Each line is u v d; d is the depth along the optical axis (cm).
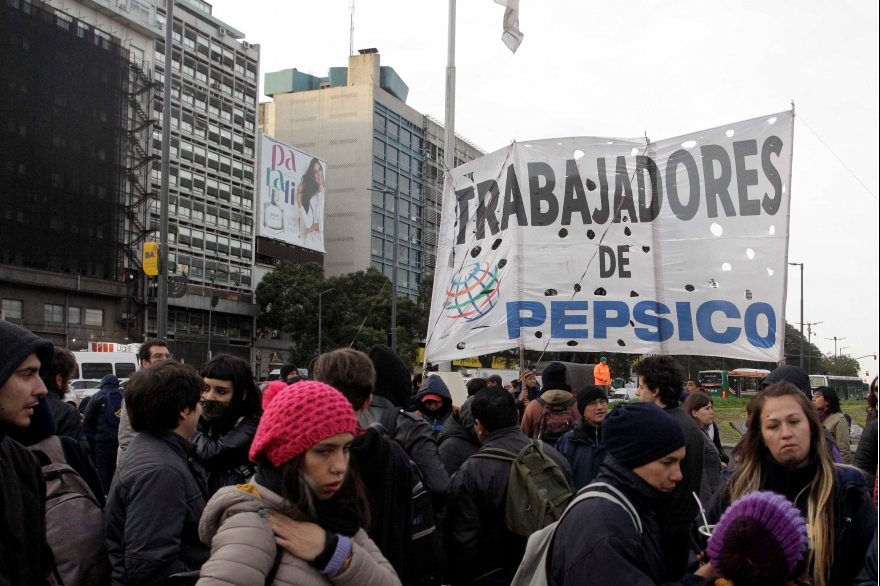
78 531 351
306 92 8912
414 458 404
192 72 6562
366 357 375
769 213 739
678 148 777
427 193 9531
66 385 619
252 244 7100
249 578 215
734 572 228
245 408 423
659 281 767
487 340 819
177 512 334
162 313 1988
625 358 4700
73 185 5231
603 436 288
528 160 820
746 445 342
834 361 10994
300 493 230
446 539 421
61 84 5134
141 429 360
